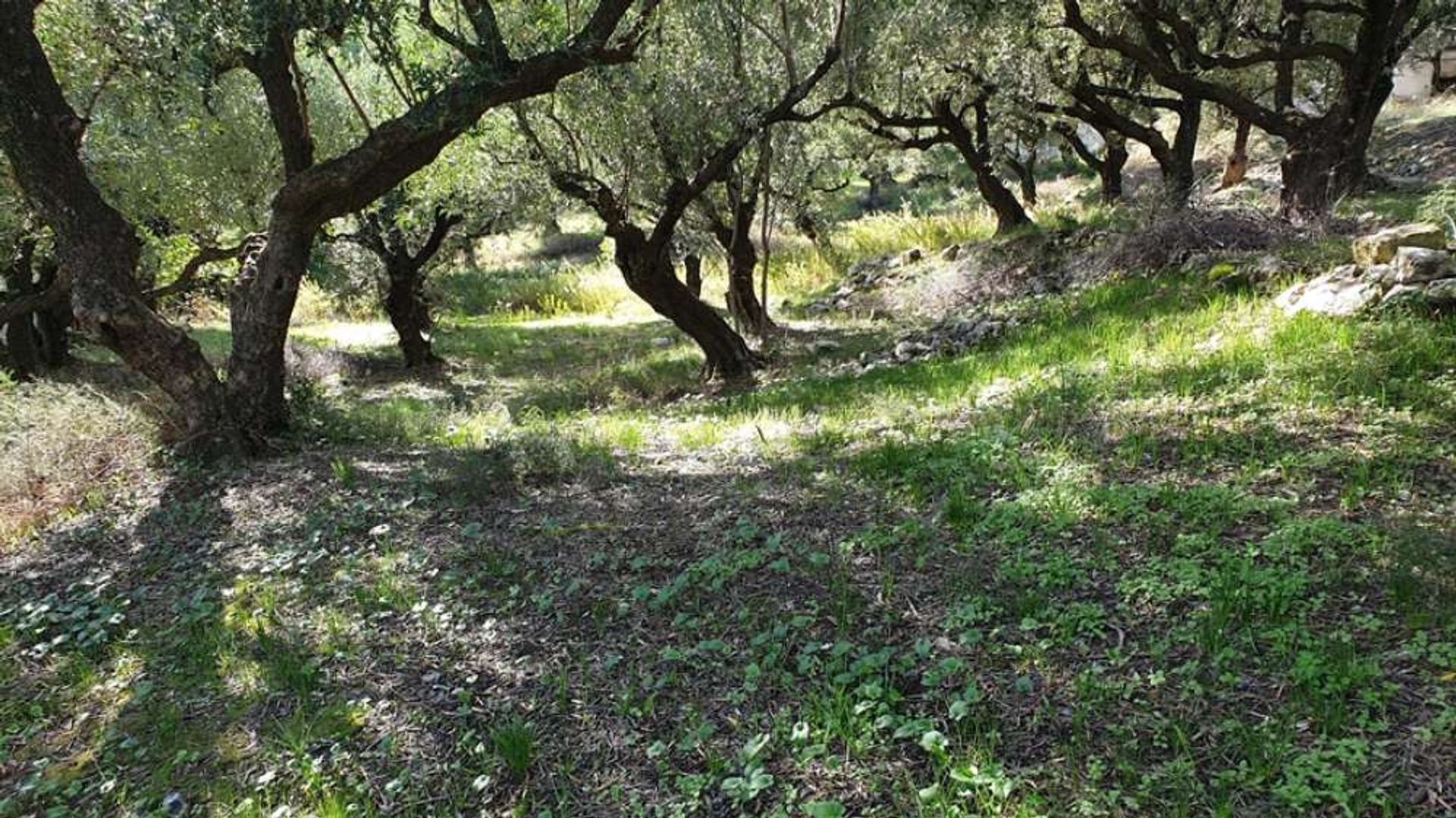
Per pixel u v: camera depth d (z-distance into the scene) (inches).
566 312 928.9
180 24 215.6
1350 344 211.5
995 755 100.5
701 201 522.3
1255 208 391.2
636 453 257.1
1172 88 457.7
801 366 446.3
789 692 119.7
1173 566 130.6
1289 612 115.9
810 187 644.7
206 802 118.6
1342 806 83.8
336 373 566.9
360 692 138.3
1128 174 945.5
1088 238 504.4
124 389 411.5
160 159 404.2
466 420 351.9
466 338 738.2
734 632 138.3
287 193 273.4
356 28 237.1
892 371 349.7
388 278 588.1
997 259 577.6
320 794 116.0
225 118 418.9
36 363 496.1
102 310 253.3
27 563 210.2
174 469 259.3
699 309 451.2
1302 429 175.8
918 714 110.6
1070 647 118.0
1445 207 300.2
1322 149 441.1
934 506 175.6
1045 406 222.5
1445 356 193.8
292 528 211.2
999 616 128.8
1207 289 306.3
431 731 125.9
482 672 138.6
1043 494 165.9
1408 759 88.7
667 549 172.7
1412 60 788.6
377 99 456.8
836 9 409.7
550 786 110.8
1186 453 174.1
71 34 328.2
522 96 283.4
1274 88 578.6
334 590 174.1
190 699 143.9
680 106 393.1
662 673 130.4
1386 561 122.0
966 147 669.3
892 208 1160.2
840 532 168.9
